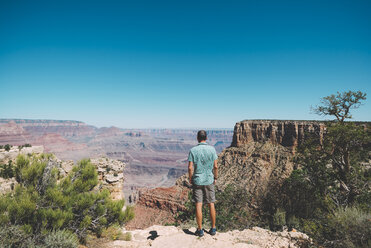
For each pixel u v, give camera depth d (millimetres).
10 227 4484
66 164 9625
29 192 5484
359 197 14453
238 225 12195
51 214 5043
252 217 13508
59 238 4750
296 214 12906
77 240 5336
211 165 4695
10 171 5820
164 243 4551
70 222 5570
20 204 4809
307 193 15328
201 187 4742
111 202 6652
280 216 11094
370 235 4426
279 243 5047
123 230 6996
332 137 17375
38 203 5352
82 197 6008
